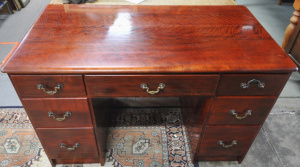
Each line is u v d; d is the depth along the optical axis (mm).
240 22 1069
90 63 790
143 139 1361
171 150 1308
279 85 862
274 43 923
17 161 1232
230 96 901
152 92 853
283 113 1535
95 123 994
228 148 1143
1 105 1554
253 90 877
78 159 1205
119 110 1543
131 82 829
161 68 780
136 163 1239
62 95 869
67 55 821
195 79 828
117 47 870
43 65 778
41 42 884
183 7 1190
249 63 808
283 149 1329
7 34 2270
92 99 901
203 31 989
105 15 1091
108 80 818
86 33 950
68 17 1064
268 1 3096
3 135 1359
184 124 1436
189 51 858
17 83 815
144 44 891
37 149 1292
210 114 969
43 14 1079
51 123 978
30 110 918
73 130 1015
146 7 1177
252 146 1337
